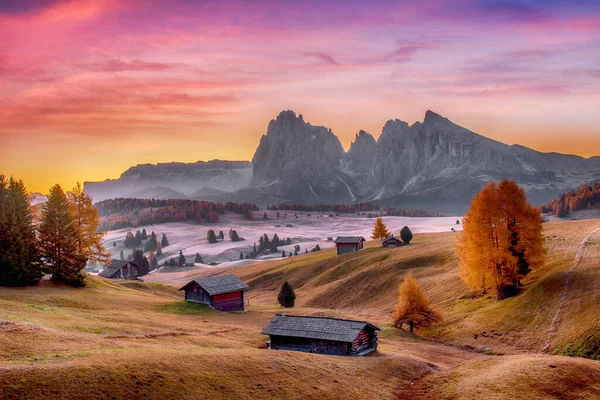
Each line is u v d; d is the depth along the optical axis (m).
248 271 171.38
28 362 34.03
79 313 59.06
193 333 56.88
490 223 73.50
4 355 35.56
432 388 42.94
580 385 39.84
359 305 99.31
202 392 33.97
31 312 53.44
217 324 66.62
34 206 86.12
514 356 48.94
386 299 96.56
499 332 62.94
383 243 146.62
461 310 76.56
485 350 59.56
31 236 78.06
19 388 29.73
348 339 51.69
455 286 88.75
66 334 44.22
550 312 61.72
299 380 39.22
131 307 72.00
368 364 47.28
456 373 45.91
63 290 75.12
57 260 79.69
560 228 108.62
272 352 45.09
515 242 72.69
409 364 49.25
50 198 80.38
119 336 48.28
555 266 74.38
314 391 37.97
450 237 143.75
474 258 73.81
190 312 75.56
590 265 69.50
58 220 79.81
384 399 39.81
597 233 90.25
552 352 53.31
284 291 95.62
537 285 69.62
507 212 72.94
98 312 62.56
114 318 59.53
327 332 53.72
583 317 56.69
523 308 65.94
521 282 75.81
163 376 34.59
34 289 72.31
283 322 57.12
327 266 138.62
